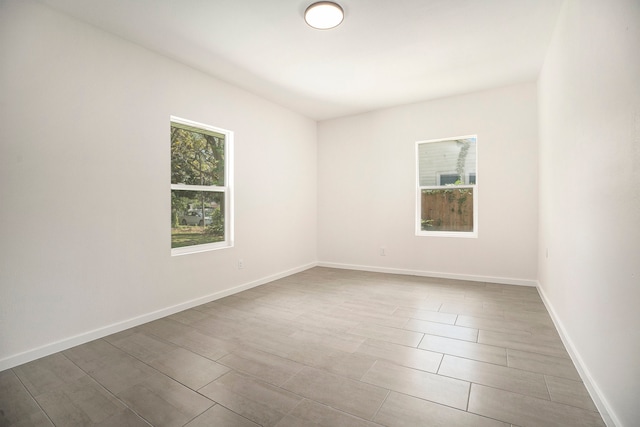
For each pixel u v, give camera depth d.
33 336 2.27
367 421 1.59
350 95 4.41
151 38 2.83
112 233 2.73
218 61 3.31
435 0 2.36
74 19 2.49
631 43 1.34
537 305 3.38
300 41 2.94
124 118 2.82
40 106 2.30
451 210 4.71
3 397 1.83
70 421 1.62
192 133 3.57
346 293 3.91
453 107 4.51
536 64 3.51
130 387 1.91
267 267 4.52
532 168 4.08
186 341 2.56
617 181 1.50
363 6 2.42
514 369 2.09
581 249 2.06
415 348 2.41
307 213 5.43
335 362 2.20
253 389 1.88
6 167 2.15
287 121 4.95
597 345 1.75
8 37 2.15
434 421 1.59
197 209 3.64
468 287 4.12
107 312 2.69
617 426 1.46
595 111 1.79
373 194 5.18
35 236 2.28
